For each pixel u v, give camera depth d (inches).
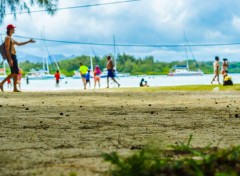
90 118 209.3
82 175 82.0
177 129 164.1
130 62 6811.0
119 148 117.7
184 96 464.8
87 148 117.9
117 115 226.7
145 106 301.3
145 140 133.6
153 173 73.1
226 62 890.1
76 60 6904.5
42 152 111.0
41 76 4001.0
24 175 83.0
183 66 4687.5
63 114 233.5
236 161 77.3
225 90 637.9
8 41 501.0
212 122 189.2
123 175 76.2
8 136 144.3
